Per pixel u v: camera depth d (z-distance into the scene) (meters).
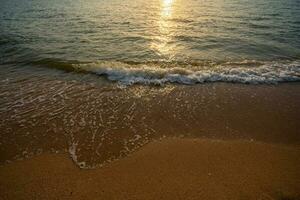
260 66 9.70
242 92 7.66
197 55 11.16
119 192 4.11
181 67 9.59
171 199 3.97
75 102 7.04
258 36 14.34
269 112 6.59
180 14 21.34
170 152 5.07
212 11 22.91
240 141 5.44
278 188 4.16
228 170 4.57
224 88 7.91
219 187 4.19
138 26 16.52
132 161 4.83
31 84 8.11
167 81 8.28
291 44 12.84
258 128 5.93
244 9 23.95
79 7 24.30
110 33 14.62
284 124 6.09
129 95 7.46
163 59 10.61
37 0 29.36
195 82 8.25
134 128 5.90
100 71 8.97
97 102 7.05
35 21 17.73
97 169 4.63
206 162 4.77
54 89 7.79
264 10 23.34
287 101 7.14
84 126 5.96
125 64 9.80
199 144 5.33
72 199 3.99
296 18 19.59
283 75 8.77
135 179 4.38
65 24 16.75
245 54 11.32
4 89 7.73
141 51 11.61
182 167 4.65
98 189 4.18
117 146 5.28
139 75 8.66
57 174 4.51
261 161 4.81
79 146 5.28
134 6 26.06
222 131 5.80
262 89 7.86
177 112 6.59
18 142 5.41
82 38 13.52
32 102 7.00
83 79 8.48
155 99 7.24
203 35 14.39
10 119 6.20
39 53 11.06
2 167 4.70
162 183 4.29
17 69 9.36
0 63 9.93
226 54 11.32
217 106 6.88
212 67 9.56
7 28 15.55
